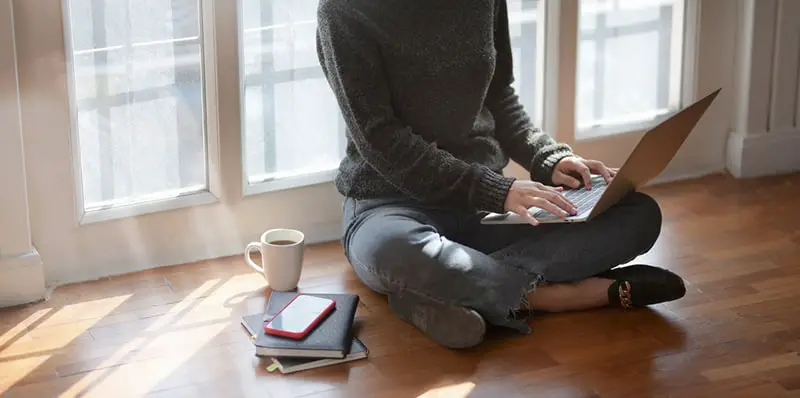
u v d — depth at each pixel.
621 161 3.13
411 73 2.33
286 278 2.49
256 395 2.06
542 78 2.96
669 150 2.27
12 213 2.40
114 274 2.60
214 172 2.64
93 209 2.55
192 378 2.13
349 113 2.31
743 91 3.16
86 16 2.43
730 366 2.16
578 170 2.41
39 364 2.18
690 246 2.73
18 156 2.38
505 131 2.56
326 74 2.44
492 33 2.41
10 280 2.42
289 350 2.16
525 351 2.21
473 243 2.45
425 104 2.36
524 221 2.24
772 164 3.22
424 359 2.19
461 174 2.28
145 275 2.59
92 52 2.46
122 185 2.58
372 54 2.29
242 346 2.25
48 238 2.51
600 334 2.28
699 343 2.24
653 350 2.22
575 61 2.96
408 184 2.31
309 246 2.78
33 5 2.35
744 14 3.11
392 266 2.26
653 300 2.34
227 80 2.58
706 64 3.15
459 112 2.39
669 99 3.16
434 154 2.30
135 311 2.41
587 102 3.06
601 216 2.34
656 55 3.10
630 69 3.08
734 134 3.21
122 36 2.48
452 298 2.20
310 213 2.78
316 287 2.54
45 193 2.48
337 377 2.12
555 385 2.09
